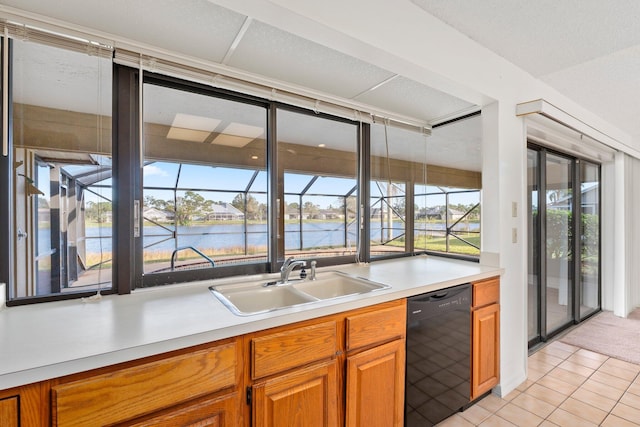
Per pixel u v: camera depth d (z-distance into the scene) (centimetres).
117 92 147
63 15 122
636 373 230
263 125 203
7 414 76
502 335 204
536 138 262
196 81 160
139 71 151
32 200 147
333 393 130
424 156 286
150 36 139
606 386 213
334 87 197
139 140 153
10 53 128
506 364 207
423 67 155
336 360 132
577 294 333
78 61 143
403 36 146
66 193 154
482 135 212
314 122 221
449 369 173
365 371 139
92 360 83
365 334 139
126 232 148
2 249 126
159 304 131
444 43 164
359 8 131
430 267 220
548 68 214
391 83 192
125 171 148
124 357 87
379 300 144
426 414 163
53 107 156
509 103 208
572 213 331
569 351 268
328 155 243
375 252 254
